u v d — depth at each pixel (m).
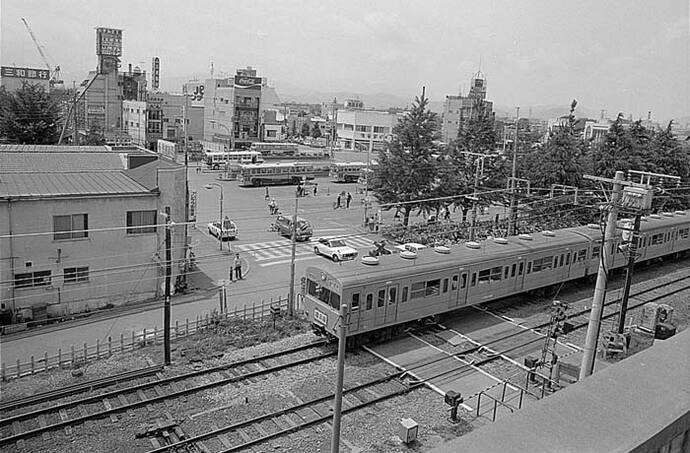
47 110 53.41
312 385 18.70
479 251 26.19
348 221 48.09
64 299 24.98
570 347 22.94
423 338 23.27
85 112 83.31
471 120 48.41
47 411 16.31
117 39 93.94
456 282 24.47
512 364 21.11
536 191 44.62
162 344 21.61
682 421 2.65
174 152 33.00
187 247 31.16
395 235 43.03
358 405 17.31
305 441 15.45
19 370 18.64
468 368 20.52
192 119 100.62
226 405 17.20
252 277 31.44
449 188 43.75
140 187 27.39
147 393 17.72
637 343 22.59
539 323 25.61
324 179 75.56
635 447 2.40
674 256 40.59
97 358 20.20
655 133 56.59
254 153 80.06
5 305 23.64
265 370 19.36
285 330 23.27
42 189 25.09
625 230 21.30
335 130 116.75
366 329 21.56
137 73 102.19
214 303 26.86
